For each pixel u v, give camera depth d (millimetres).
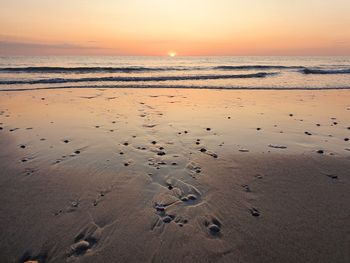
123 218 3152
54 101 10297
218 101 10789
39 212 3256
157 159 4844
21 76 18688
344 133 6578
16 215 3189
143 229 2967
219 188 3861
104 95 11852
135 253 2629
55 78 17781
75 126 6926
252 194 3713
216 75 21234
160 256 2594
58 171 4344
